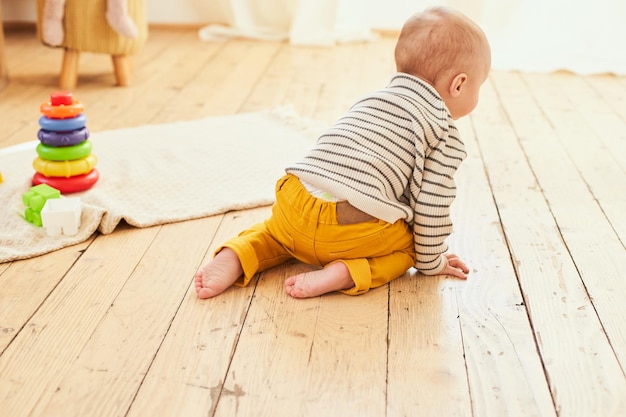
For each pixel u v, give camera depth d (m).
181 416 1.03
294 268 1.45
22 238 1.50
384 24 3.80
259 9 3.71
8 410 1.04
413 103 1.33
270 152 2.06
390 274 1.38
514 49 3.29
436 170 1.32
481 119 2.46
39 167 1.72
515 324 1.27
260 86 2.80
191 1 3.79
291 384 1.11
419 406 1.07
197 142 2.12
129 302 1.31
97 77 2.86
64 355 1.16
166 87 2.76
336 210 1.31
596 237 1.60
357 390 1.10
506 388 1.11
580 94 2.83
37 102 2.50
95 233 1.57
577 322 1.28
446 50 1.33
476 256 1.50
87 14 2.58
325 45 3.56
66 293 1.33
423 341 1.22
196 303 1.31
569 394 1.10
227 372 1.13
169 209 1.68
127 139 2.13
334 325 1.26
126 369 1.13
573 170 2.01
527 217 1.69
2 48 2.65
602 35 3.29
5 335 1.20
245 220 1.66
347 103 2.61
